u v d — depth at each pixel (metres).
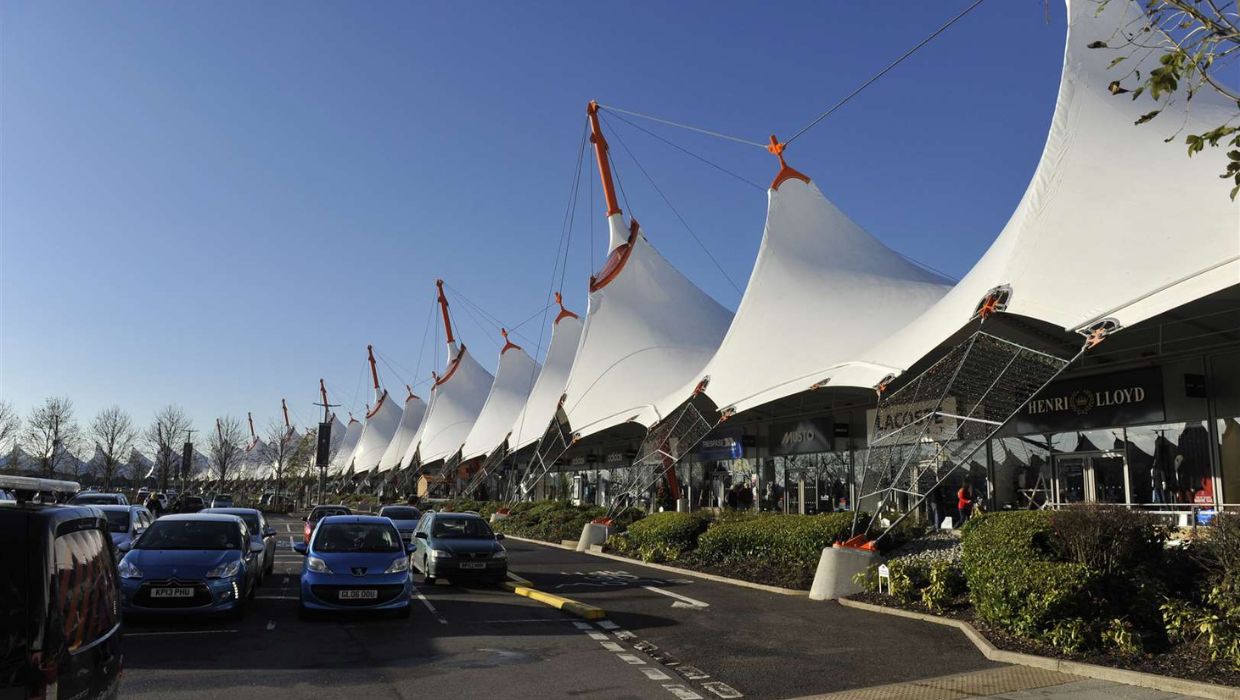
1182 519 15.88
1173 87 5.12
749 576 16.25
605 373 35.81
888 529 14.90
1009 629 9.62
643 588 15.40
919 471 16.16
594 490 46.12
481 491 58.00
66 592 3.61
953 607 11.48
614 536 24.06
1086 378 19.23
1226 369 16.53
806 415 28.20
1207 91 16.12
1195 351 16.95
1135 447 18.06
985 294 16.27
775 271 26.67
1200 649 8.02
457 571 15.71
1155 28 5.34
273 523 42.81
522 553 24.41
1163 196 14.46
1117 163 15.62
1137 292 13.20
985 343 15.37
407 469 75.06
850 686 7.85
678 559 19.59
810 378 21.75
